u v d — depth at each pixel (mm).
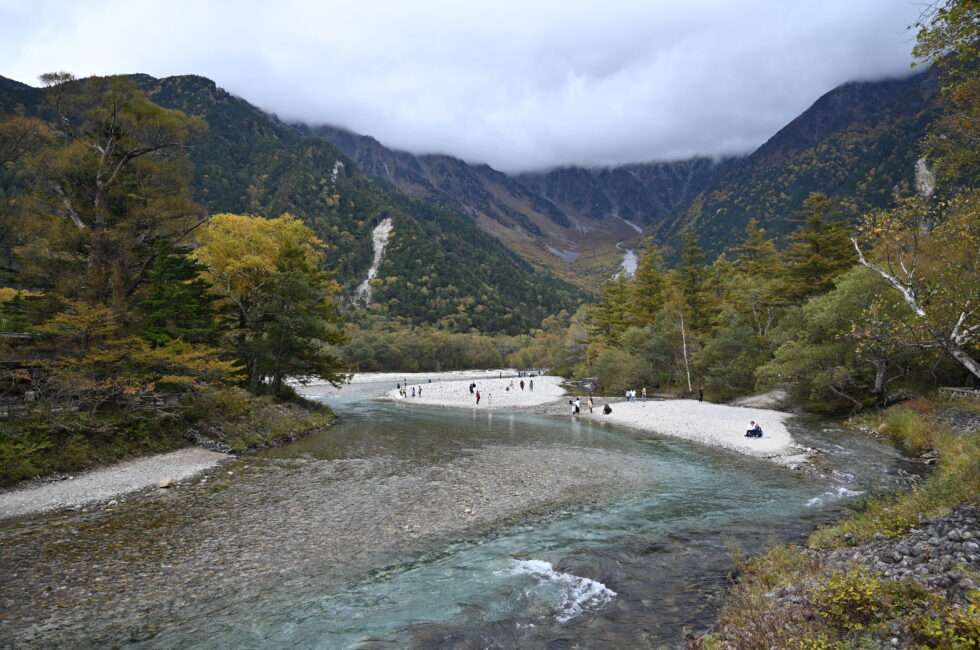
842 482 19766
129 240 29922
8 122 29203
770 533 14156
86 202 30500
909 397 35156
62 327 24406
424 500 18141
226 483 20141
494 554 13133
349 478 21281
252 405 32656
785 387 44062
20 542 13555
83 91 30312
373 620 9695
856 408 37875
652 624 9109
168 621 9727
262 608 10227
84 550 13141
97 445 22656
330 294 45625
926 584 7812
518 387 81750
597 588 10906
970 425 25094
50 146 29922
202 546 13555
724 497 18453
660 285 79562
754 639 7148
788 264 56656
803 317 44156
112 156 31172
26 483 18719
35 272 28844
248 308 40250
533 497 18656
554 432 36250
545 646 8500
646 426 38062
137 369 26109
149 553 13039
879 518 12320
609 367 67875
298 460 25062
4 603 10312
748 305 60625
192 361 27469
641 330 69562
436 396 72000
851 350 36031
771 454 25719
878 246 13453
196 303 32781
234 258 38312
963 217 11945
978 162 13453
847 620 6957
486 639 8812
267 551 13273
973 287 11648
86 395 23750
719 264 85812
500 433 35688
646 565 12094
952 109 13641
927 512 11742
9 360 23625
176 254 33438
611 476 22016
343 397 72250
